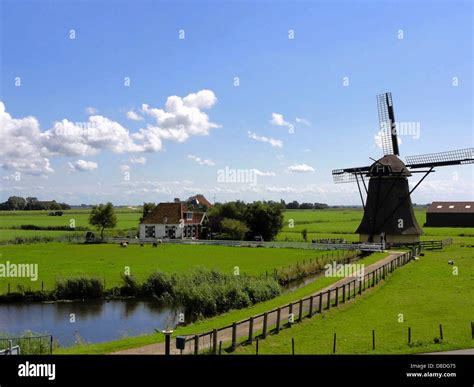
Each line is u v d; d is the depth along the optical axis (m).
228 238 92.94
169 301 39.72
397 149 69.69
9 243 85.00
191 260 60.09
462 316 28.84
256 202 93.00
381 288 37.94
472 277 42.44
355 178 70.81
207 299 34.91
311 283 41.12
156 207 100.94
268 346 22.98
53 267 53.91
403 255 51.47
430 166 66.25
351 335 24.88
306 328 26.39
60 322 33.69
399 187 67.31
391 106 69.94
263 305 33.94
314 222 149.38
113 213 99.75
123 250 73.00
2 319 34.59
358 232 70.50
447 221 120.31
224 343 23.31
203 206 131.75
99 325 32.91
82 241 89.75
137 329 31.64
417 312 30.02
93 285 41.66
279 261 58.41
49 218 170.38
